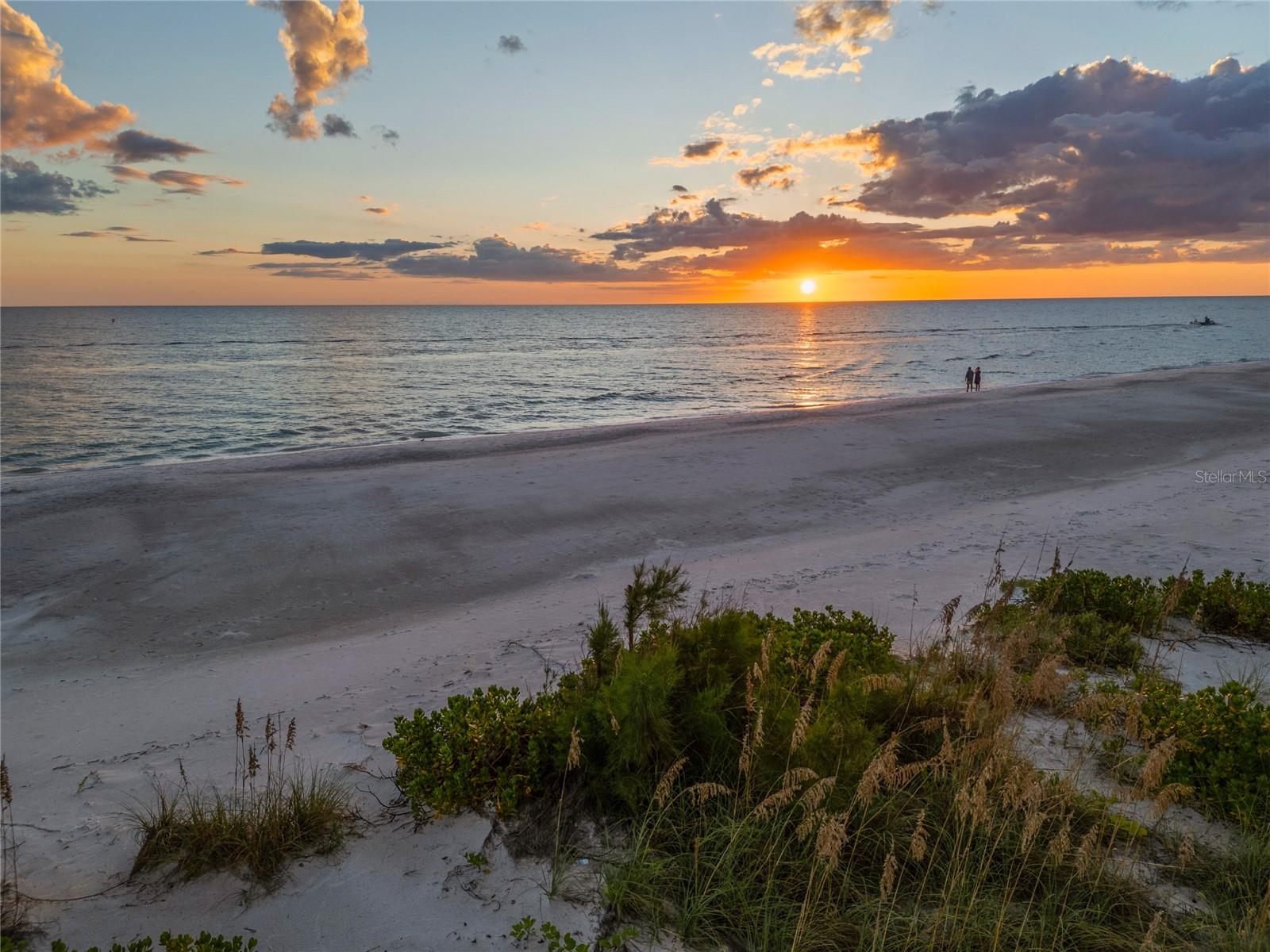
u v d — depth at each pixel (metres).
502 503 16.09
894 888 3.53
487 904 3.56
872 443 22.78
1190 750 4.52
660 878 3.64
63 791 5.16
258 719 6.49
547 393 47.50
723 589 10.01
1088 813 4.07
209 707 7.02
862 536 13.30
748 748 3.84
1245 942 3.18
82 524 14.64
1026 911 3.29
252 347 94.69
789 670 5.49
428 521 14.79
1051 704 5.56
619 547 13.08
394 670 7.70
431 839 4.06
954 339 105.38
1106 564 10.60
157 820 4.23
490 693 5.04
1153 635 7.51
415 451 22.86
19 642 9.51
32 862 4.06
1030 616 7.05
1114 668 6.61
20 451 29.17
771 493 16.81
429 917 3.48
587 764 4.25
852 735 4.11
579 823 4.09
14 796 5.14
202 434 32.81
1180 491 15.80
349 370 62.78
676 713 4.41
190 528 14.45
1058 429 24.62
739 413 30.94
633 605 5.20
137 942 3.11
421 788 4.23
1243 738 4.48
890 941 3.27
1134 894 3.56
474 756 4.34
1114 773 4.47
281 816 4.07
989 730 4.32
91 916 3.55
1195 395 32.53
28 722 7.02
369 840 4.10
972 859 3.67
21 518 15.08
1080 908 3.46
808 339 110.50
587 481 18.09
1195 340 96.31
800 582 10.27
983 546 11.96
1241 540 11.67
